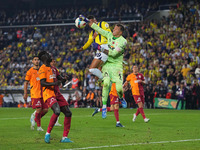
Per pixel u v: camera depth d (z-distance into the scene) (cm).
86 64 3681
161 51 3431
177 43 3422
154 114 2062
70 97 3400
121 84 1098
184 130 1180
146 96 3042
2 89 3691
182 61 3142
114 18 4553
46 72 905
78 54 3919
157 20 4278
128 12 4669
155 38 3656
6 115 1962
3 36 4891
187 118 1738
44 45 4350
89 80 3353
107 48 1069
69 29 4691
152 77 3142
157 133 1092
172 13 4025
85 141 910
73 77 3419
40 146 829
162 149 790
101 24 1101
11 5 5769
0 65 4269
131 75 1505
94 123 1441
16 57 4269
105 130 1174
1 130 1176
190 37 3419
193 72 3002
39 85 1173
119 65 1095
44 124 1382
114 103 1311
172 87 2962
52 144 859
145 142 896
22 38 4631
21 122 1497
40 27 4847
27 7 5734
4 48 4459
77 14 4962
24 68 4012
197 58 3100
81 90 3366
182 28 3691
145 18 4438
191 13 3922
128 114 2050
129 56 3594
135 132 1118
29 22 4928
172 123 1455
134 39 3838
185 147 820
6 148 802
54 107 880
